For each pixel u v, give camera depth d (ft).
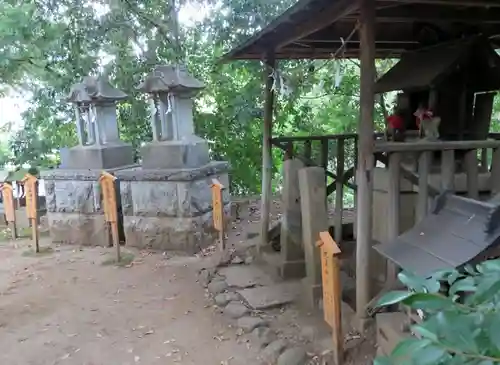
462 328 3.19
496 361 2.95
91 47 27.63
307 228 14.29
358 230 12.03
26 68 27.22
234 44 27.96
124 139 30.42
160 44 28.27
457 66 12.86
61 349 12.64
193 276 17.75
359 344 11.36
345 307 13.51
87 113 23.38
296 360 11.03
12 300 16.11
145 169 21.42
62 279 18.06
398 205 12.18
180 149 20.93
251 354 11.91
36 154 30.50
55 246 22.77
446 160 11.80
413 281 3.87
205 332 13.29
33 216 21.75
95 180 22.24
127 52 28.73
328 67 27.45
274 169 32.04
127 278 17.90
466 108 14.21
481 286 3.53
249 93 29.07
